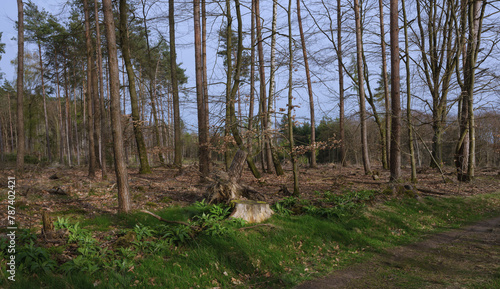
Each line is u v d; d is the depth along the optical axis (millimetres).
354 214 8469
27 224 6824
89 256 4734
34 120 37219
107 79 25828
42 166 23188
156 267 4828
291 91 10320
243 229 6594
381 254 6504
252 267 5371
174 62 18625
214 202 8953
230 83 13859
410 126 13945
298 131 36312
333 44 20047
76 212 8375
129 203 8164
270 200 10227
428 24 17609
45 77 33438
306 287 4891
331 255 6336
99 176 17062
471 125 14906
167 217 7695
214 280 4879
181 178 15742
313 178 16750
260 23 18547
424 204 10141
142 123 18109
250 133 11312
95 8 17609
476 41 14555
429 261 6012
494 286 4625
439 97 18969
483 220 9125
